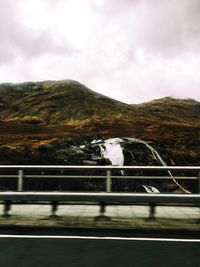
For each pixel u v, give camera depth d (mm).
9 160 65312
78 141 76125
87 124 146000
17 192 7980
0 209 9547
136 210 9500
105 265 5094
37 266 5031
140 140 80250
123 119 177000
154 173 46875
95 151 70688
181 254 5699
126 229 7305
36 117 191000
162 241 6559
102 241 6527
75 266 5039
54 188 30547
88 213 8969
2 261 5266
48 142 74625
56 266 5035
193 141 98812
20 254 5641
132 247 6109
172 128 110812
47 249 5957
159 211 9414
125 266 5062
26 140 82500
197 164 80562
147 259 5410
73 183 36031
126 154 69750
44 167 8477
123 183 41312
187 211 9391
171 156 79125
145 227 7371
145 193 7840
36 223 7699
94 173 39375
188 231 7172
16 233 7152
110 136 87312
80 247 6086
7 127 130625
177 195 7734
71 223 7719
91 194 7844
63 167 8375
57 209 9398
